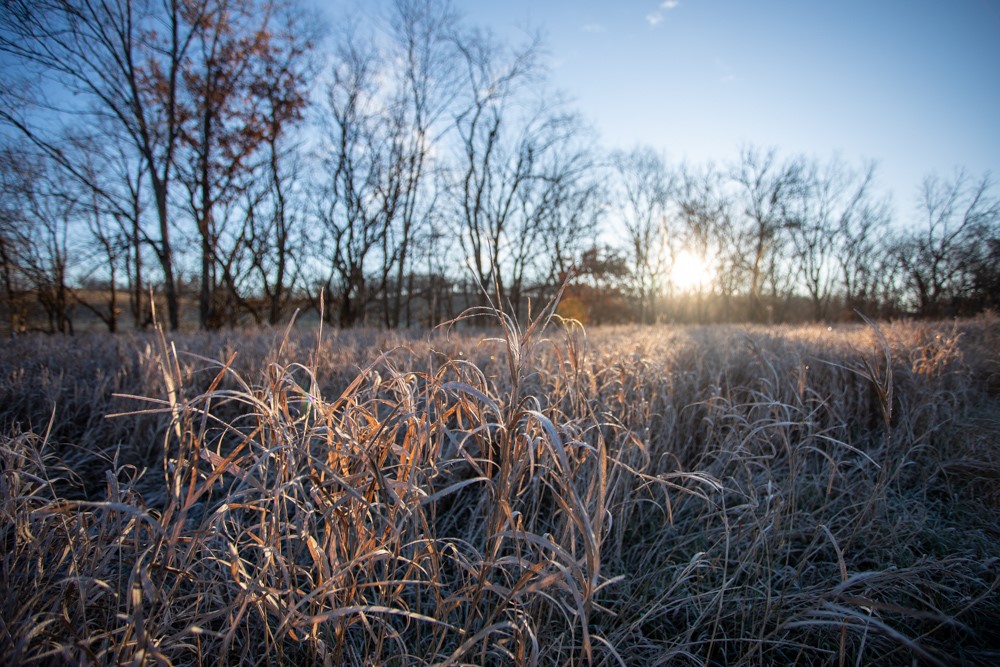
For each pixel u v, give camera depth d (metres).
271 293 18.55
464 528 2.53
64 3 11.19
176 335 7.72
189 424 1.40
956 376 3.89
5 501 1.59
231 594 1.66
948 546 2.29
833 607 1.48
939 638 1.86
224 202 16.16
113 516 1.69
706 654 1.91
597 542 1.37
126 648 1.34
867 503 2.25
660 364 3.77
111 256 13.81
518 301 23.31
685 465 3.03
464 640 1.59
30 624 1.32
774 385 3.44
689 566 1.91
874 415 3.63
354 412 1.80
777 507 2.11
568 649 1.76
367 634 1.78
